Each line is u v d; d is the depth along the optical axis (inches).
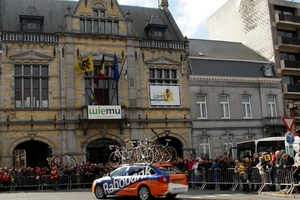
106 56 1102.4
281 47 1419.8
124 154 714.2
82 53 1086.4
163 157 689.0
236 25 1632.6
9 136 998.4
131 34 1138.7
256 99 1283.2
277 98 1315.2
